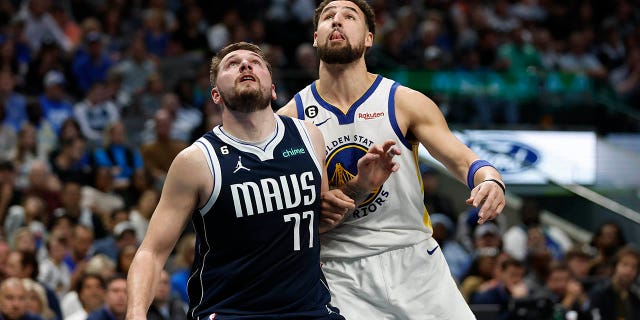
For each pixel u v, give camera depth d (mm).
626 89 17828
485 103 17094
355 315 5668
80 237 11117
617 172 17250
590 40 21078
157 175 13836
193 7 18703
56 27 17594
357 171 5629
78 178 13336
